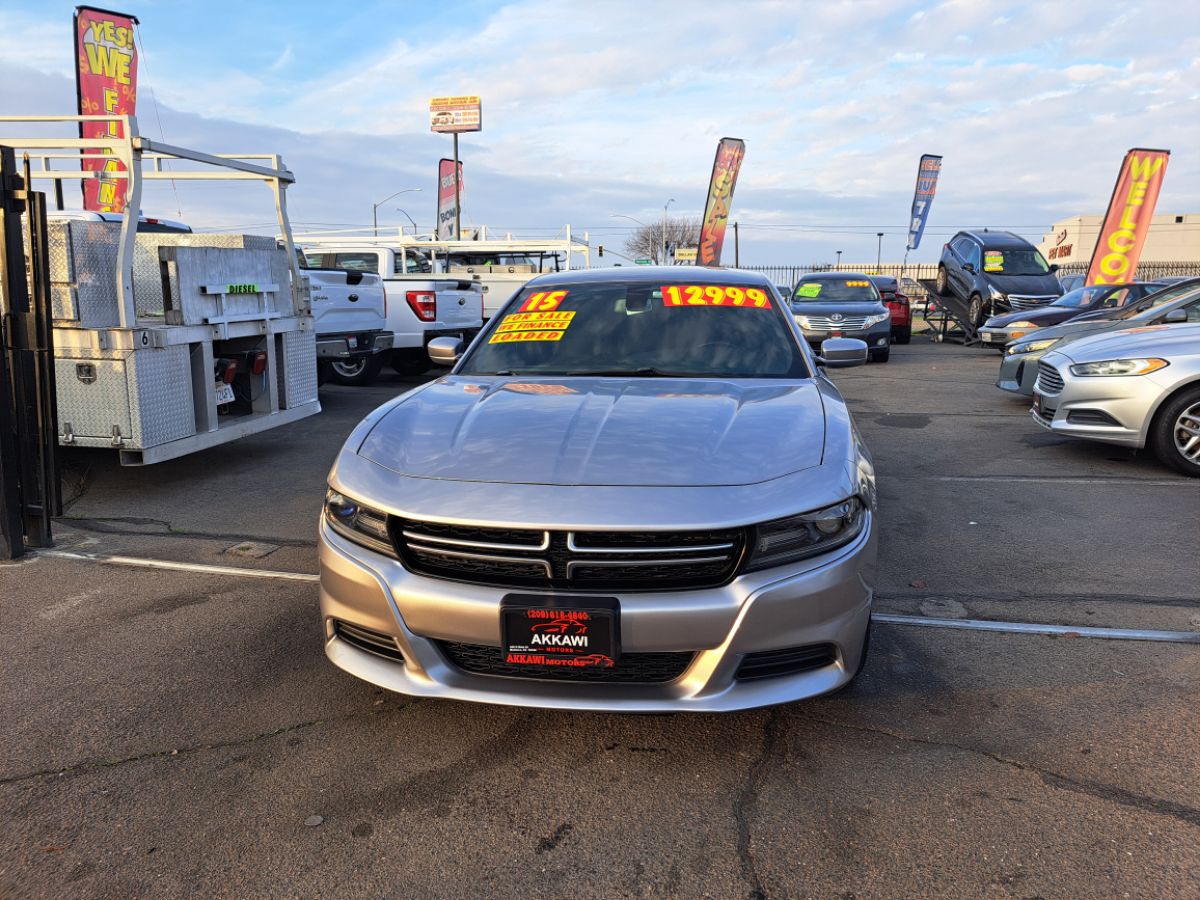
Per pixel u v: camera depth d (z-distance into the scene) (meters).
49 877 2.13
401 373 13.00
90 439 5.22
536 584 2.39
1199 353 6.10
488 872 2.15
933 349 19.34
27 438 4.59
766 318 4.11
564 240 16.80
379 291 10.59
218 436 5.94
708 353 3.84
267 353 6.54
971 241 20.28
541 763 2.63
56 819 2.36
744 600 2.35
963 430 8.34
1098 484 6.08
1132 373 6.27
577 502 2.40
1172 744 2.70
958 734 2.77
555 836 2.29
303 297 7.10
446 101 40.78
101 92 12.36
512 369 3.85
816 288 16.94
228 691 3.09
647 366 3.76
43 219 4.39
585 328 4.08
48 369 4.58
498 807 2.41
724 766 2.60
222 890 2.09
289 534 5.03
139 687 3.13
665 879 2.12
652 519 2.33
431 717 2.90
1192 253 50.22
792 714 2.90
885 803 2.41
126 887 2.10
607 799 2.45
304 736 2.79
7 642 3.53
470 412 3.07
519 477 2.53
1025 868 2.14
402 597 2.46
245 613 3.83
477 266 16.78
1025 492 5.88
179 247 5.45
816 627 2.45
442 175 32.41
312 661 3.34
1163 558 4.50
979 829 2.29
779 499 2.45
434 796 2.46
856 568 2.55
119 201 7.81
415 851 2.23
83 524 5.22
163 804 2.43
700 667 2.39
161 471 6.61
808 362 3.79
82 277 5.12
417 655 2.48
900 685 3.11
